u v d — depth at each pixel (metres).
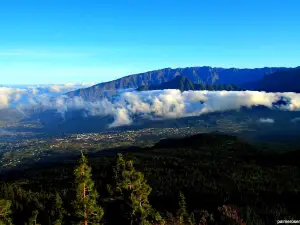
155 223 62.72
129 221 56.53
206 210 105.62
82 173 53.19
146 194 56.25
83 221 52.59
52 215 88.38
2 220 59.09
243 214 105.00
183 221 85.00
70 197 73.56
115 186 56.09
